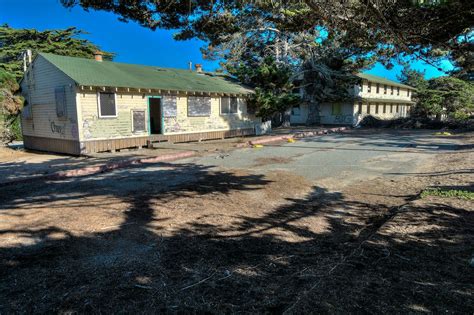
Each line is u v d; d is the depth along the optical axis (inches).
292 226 194.9
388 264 134.6
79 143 514.0
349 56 1082.7
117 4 226.2
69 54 1280.8
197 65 890.1
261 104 818.2
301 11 234.1
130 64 729.6
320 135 879.7
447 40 179.6
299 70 1246.9
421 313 100.9
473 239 157.3
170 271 136.7
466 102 1128.2
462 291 112.7
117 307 110.8
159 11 237.5
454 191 244.7
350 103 1293.1
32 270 138.4
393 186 290.4
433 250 146.9
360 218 210.1
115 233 181.8
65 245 165.2
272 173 355.6
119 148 561.6
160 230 186.4
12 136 636.1
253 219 207.2
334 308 104.6
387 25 169.2
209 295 117.4
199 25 276.5
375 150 546.9
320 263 142.5
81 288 123.5
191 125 682.2
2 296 118.6
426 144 626.8
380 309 103.5
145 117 599.5
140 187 295.4
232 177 335.6
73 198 259.0
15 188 298.4
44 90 579.2
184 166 408.8
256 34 1021.8
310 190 280.8
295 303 108.4
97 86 512.4
